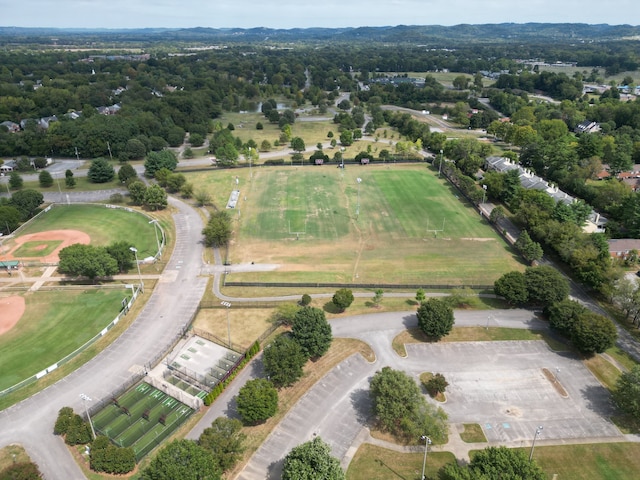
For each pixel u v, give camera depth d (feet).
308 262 436.76
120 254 404.57
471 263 434.71
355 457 236.63
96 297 376.68
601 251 395.14
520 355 312.71
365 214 545.03
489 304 369.91
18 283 396.78
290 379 273.75
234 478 223.71
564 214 471.21
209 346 320.09
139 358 308.19
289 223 520.42
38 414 261.65
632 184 619.67
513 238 486.79
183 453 199.82
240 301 373.81
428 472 228.02
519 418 262.06
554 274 355.36
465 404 271.69
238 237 488.02
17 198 526.57
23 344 319.06
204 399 269.44
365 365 303.07
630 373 258.57
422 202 582.76
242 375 293.84
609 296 370.32
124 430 253.44
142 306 365.40
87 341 322.55
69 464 230.89
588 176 641.40
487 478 195.31
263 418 250.57
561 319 317.83
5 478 209.87
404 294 386.32
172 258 444.14
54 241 475.31
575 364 304.50
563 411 267.39
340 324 344.69
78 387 282.56
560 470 229.86
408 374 294.66
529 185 586.04
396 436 249.75
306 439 246.88
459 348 319.27
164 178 624.59
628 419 261.44
